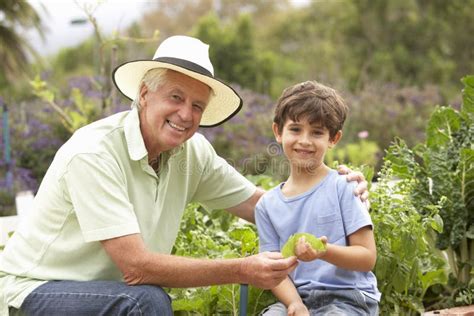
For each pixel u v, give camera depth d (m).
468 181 3.07
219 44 13.27
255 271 2.31
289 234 2.64
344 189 2.59
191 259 2.36
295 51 15.96
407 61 14.55
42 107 7.13
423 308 2.92
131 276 2.35
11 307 2.45
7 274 2.55
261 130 7.33
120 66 2.66
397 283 2.90
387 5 15.46
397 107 8.66
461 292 3.08
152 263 2.32
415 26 15.29
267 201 2.73
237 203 3.00
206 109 2.89
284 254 2.32
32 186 6.17
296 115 2.58
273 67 13.48
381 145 7.89
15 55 9.97
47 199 2.49
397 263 2.89
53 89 7.16
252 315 2.85
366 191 2.64
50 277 2.47
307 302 2.58
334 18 16.30
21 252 2.54
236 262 2.34
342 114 2.66
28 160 6.44
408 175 3.17
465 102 3.29
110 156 2.45
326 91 2.65
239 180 3.00
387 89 9.84
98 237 2.34
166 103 2.51
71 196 2.39
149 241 2.58
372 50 15.25
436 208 2.88
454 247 3.12
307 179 2.67
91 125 2.56
